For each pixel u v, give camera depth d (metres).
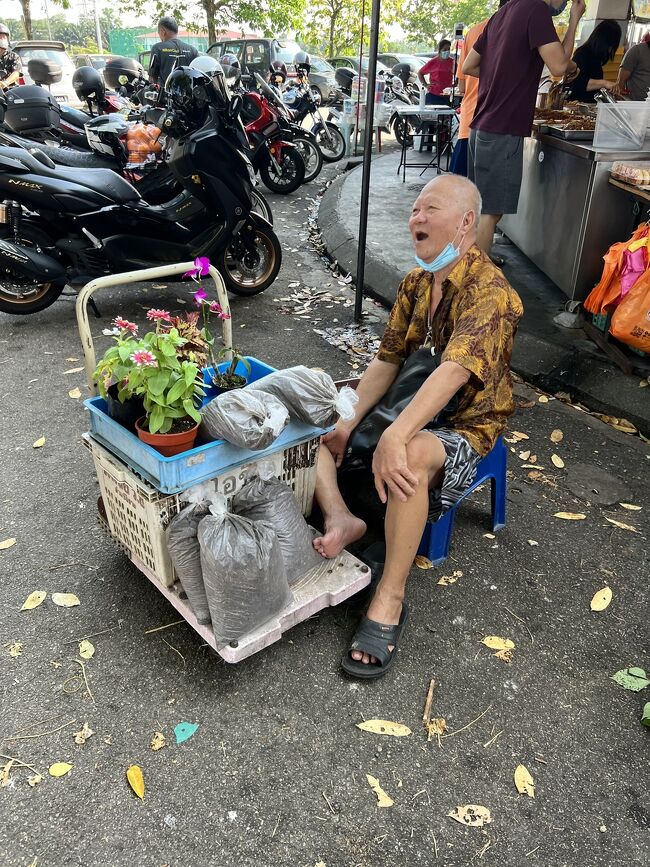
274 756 1.80
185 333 2.18
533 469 3.13
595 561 2.57
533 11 3.91
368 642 2.04
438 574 2.46
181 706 1.93
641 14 6.80
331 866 1.56
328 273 5.85
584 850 1.62
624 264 3.52
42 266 4.20
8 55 8.33
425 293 2.34
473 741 1.87
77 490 2.85
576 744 1.88
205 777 1.74
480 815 1.68
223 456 1.96
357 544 2.57
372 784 1.74
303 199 8.52
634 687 2.04
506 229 5.85
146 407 1.90
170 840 1.60
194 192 4.49
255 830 1.63
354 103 10.52
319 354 4.27
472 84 5.23
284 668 2.06
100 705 1.92
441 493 2.16
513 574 2.49
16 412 3.46
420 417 1.98
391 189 7.81
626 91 5.75
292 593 2.06
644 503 2.92
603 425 3.51
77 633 2.15
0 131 4.69
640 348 3.49
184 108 4.30
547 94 5.64
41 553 2.49
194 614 1.96
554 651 2.17
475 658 2.13
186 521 1.90
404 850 1.60
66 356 4.12
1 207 4.06
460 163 5.57
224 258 4.80
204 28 27.23
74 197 4.21
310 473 2.29
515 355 4.05
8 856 1.55
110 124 5.16
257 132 8.27
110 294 5.16
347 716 1.92
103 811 1.66
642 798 1.74
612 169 3.92
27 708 1.90
